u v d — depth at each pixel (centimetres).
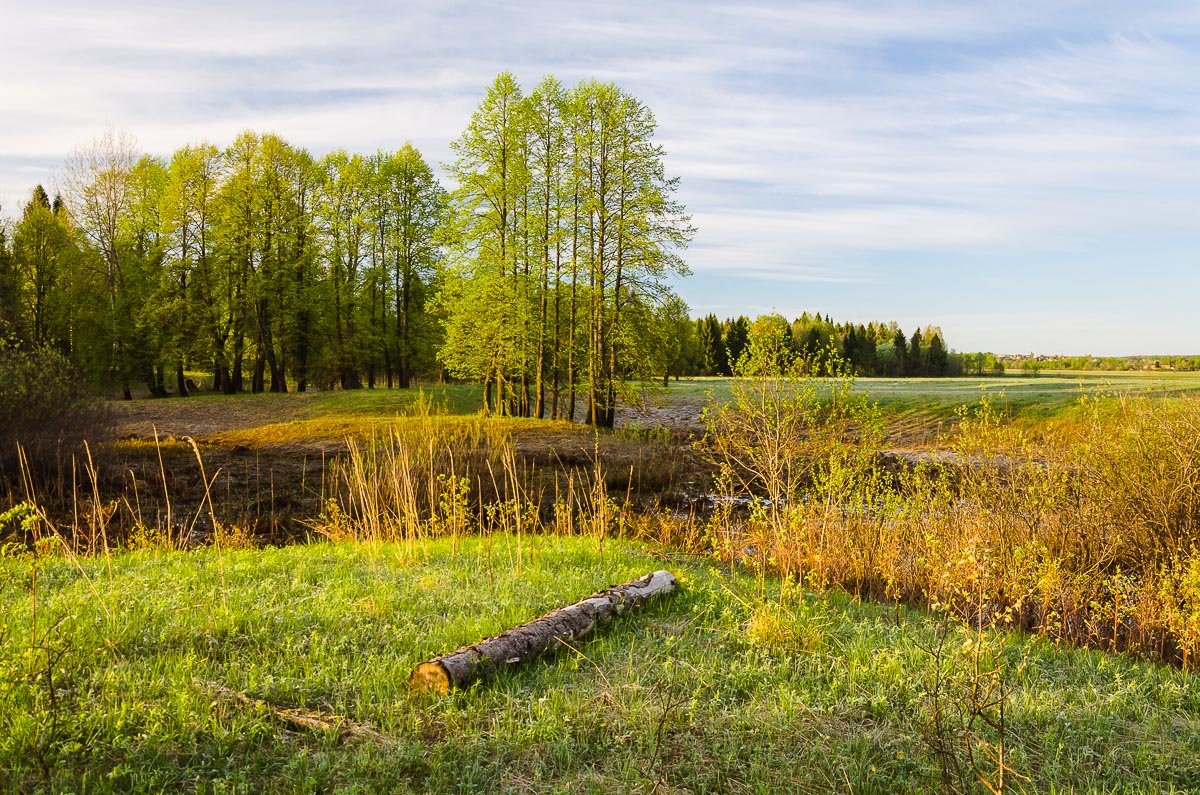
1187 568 754
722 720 470
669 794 391
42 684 447
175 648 531
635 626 648
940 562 801
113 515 1306
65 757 382
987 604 775
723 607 713
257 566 813
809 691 522
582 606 628
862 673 549
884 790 405
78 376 1780
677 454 2312
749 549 1123
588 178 2923
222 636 559
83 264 4047
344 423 2816
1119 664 634
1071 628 765
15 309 3459
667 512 1512
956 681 527
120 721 407
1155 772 435
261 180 4028
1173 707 544
